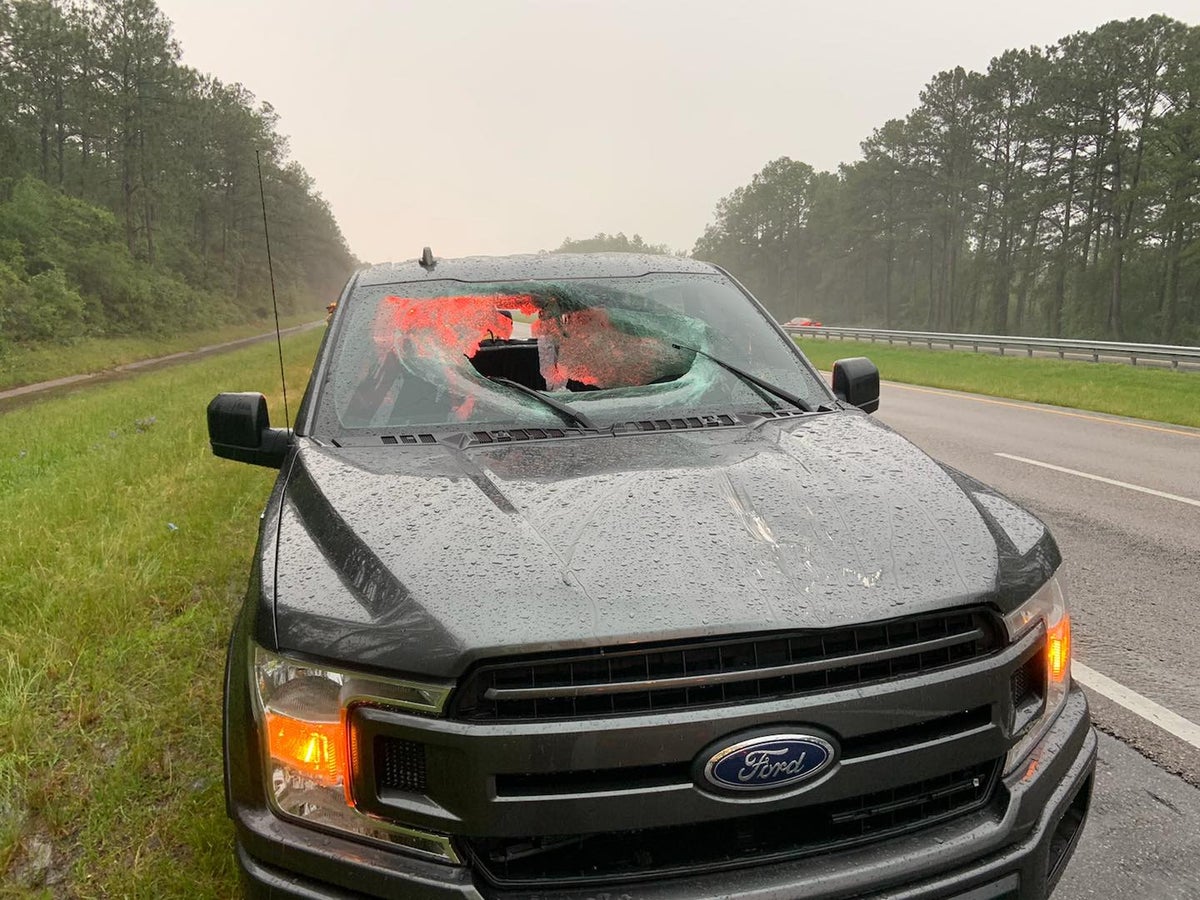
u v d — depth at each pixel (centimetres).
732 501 204
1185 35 7000
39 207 6119
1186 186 6819
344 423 276
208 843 288
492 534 192
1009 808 177
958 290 9544
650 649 161
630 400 289
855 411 292
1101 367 2580
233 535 668
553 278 338
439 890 157
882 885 164
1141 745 355
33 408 2447
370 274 344
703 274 359
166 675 414
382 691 163
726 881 160
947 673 172
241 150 9369
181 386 2538
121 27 7244
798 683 165
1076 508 768
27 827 309
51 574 561
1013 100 8538
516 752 155
